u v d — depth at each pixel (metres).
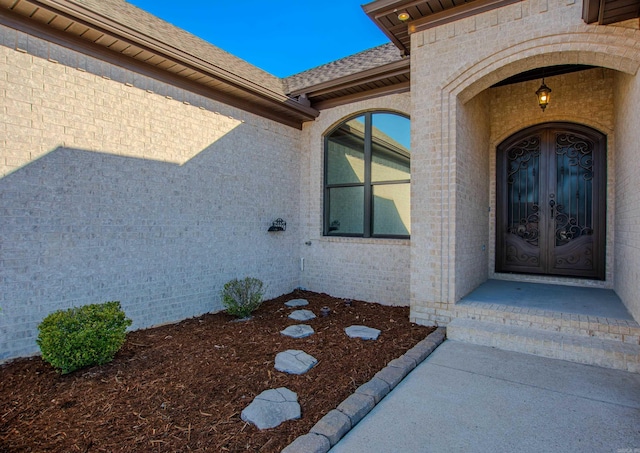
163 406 3.02
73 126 4.48
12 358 4.00
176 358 4.09
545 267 6.77
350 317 5.89
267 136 7.23
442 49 5.11
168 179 5.53
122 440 2.55
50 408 2.97
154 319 5.36
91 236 4.66
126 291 5.03
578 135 6.47
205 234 6.06
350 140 7.54
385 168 7.06
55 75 4.33
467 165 5.66
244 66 7.51
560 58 4.43
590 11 3.81
